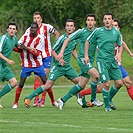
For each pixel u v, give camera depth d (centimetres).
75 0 9475
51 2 9262
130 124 2828
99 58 3416
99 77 3522
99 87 3822
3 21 9069
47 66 4128
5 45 3709
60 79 7088
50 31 4122
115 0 8831
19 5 9419
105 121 2953
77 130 2602
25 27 9200
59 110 3584
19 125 2783
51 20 9481
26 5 9419
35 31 3903
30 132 2542
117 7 8819
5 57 3634
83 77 3662
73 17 9606
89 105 3803
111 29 3403
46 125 2784
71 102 4403
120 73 3519
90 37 3444
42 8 9400
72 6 9488
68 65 3750
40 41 3912
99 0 8881
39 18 4094
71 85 6831
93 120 2995
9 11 9288
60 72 3747
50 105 4106
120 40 3438
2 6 9781
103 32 3400
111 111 3497
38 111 3506
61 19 9238
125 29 8894
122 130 2600
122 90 5909
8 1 9725
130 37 8831
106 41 3384
